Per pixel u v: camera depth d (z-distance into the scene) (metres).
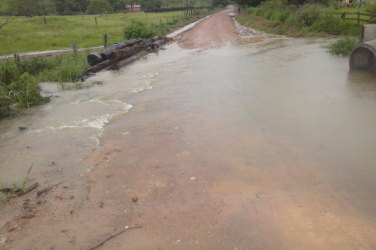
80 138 7.68
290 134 7.05
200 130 7.55
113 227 4.57
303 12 26.97
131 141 7.26
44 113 9.91
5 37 30.44
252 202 4.89
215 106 9.13
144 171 5.95
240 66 14.28
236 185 5.33
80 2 90.38
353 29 22.91
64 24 39.25
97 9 83.62
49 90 12.73
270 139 6.86
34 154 7.01
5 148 7.49
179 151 6.60
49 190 5.59
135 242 4.27
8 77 12.92
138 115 8.95
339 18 24.31
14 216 4.96
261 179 5.45
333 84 10.62
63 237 4.43
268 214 4.62
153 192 5.30
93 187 5.57
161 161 6.26
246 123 7.77
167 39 27.28
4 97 10.37
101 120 8.82
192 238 4.27
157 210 4.85
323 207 4.70
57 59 18.09
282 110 8.48
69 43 29.67
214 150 6.54
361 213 4.55
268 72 12.80
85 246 4.25
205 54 18.53
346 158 5.97
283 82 11.20
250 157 6.17
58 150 7.11
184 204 4.95
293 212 4.63
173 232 4.40
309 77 11.70
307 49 17.78
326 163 5.83
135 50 20.02
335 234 4.20
